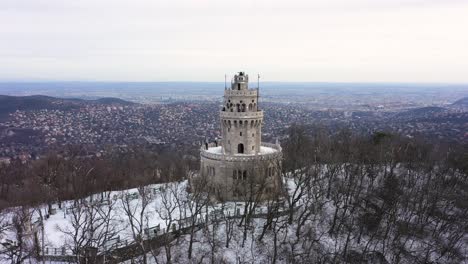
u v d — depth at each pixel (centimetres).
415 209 10825
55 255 7550
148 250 8094
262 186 9162
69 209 10506
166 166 15988
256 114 10681
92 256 7288
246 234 8762
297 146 13425
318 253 8394
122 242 8100
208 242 8081
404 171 12656
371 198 11050
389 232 9856
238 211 9244
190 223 9038
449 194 11588
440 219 10469
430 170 11938
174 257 7919
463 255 9606
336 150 12688
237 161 10356
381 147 13225
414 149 13575
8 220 9094
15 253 7231
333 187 11431
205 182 10019
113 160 18125
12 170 16838
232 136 10700
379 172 12925
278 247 8519
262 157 10450
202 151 11150
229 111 10712
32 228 8169
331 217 10044
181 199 10131
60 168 13588
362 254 8762
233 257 8119
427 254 8788
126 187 13962
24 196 11669
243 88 10756
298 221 8906
